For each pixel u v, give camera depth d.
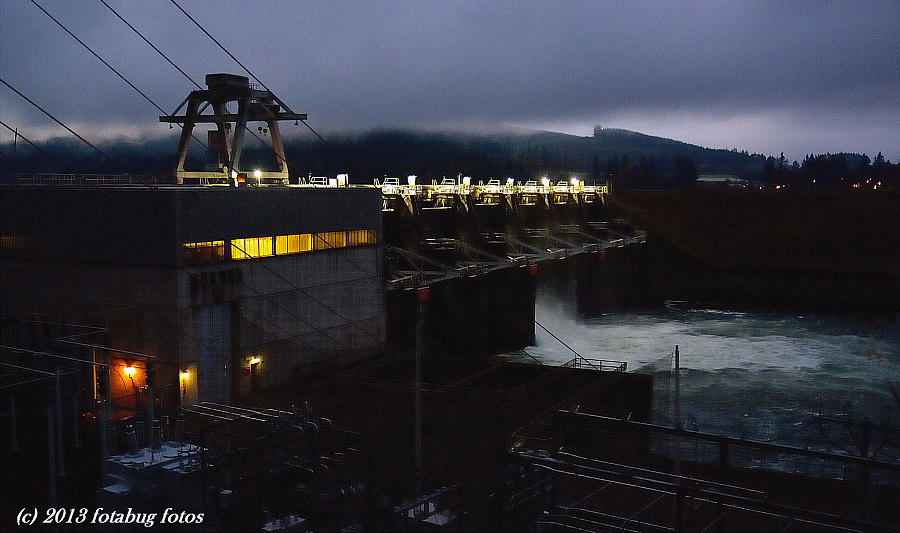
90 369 36.44
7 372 32.19
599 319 109.19
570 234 113.00
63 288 42.34
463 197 83.88
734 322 106.19
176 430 27.66
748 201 126.38
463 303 71.00
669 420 56.28
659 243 131.88
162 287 39.22
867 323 104.75
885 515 25.61
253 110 60.81
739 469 30.91
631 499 25.42
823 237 121.50
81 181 50.31
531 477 22.08
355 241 52.38
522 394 41.69
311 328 47.94
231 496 22.86
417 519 22.19
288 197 46.16
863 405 62.34
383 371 47.81
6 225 44.38
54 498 23.47
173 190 39.03
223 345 42.03
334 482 23.80
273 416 29.45
